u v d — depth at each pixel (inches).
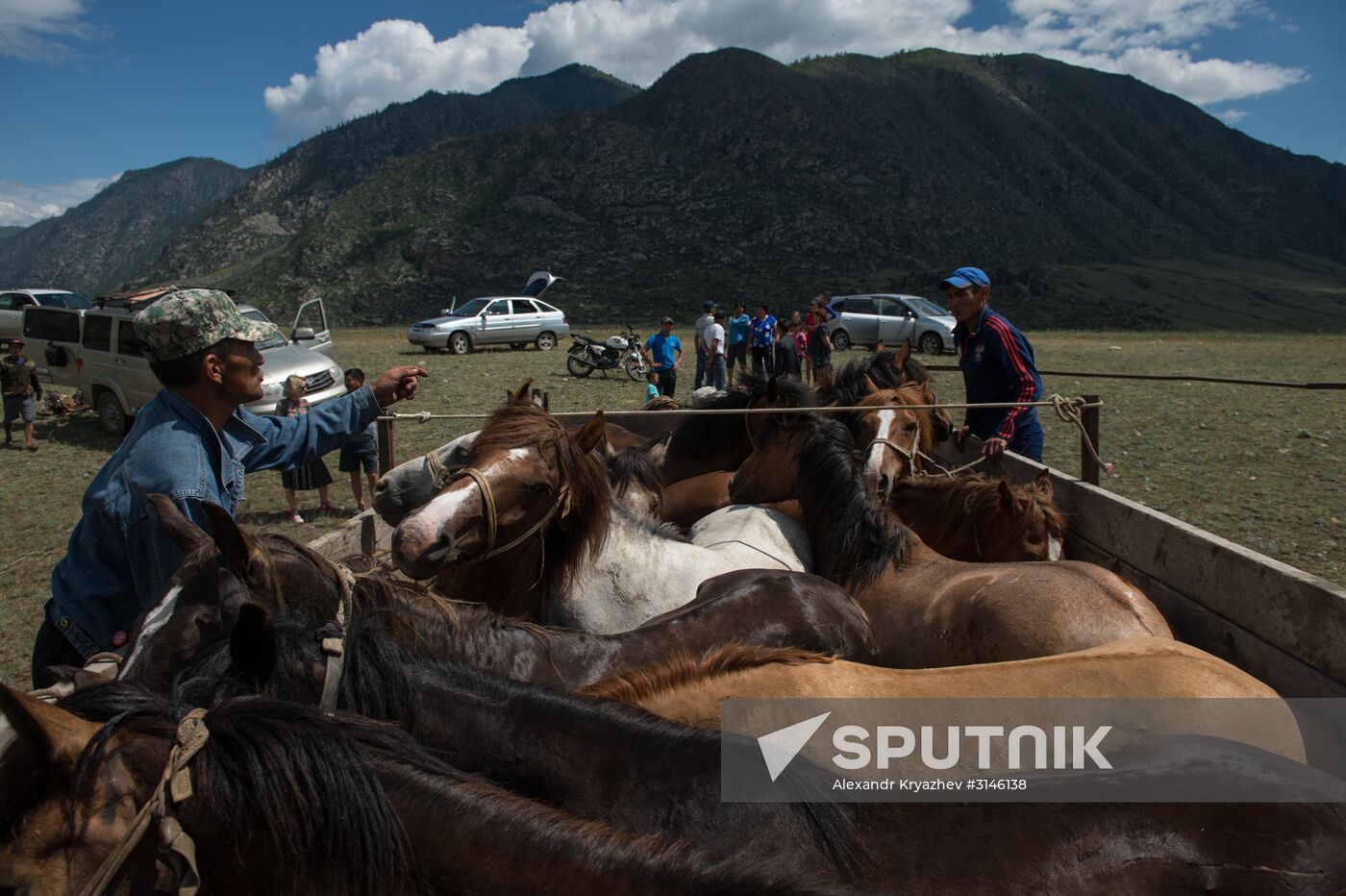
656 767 70.7
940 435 217.8
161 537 95.8
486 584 137.7
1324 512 328.8
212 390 103.4
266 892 56.5
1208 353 974.4
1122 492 368.2
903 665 132.0
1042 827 66.2
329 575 91.9
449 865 57.0
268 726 57.7
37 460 495.2
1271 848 64.1
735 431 223.6
